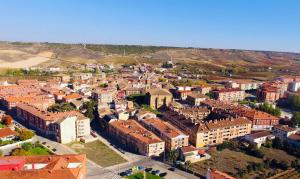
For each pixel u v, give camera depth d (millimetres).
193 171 190625
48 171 145375
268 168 199125
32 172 144500
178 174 189250
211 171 169625
